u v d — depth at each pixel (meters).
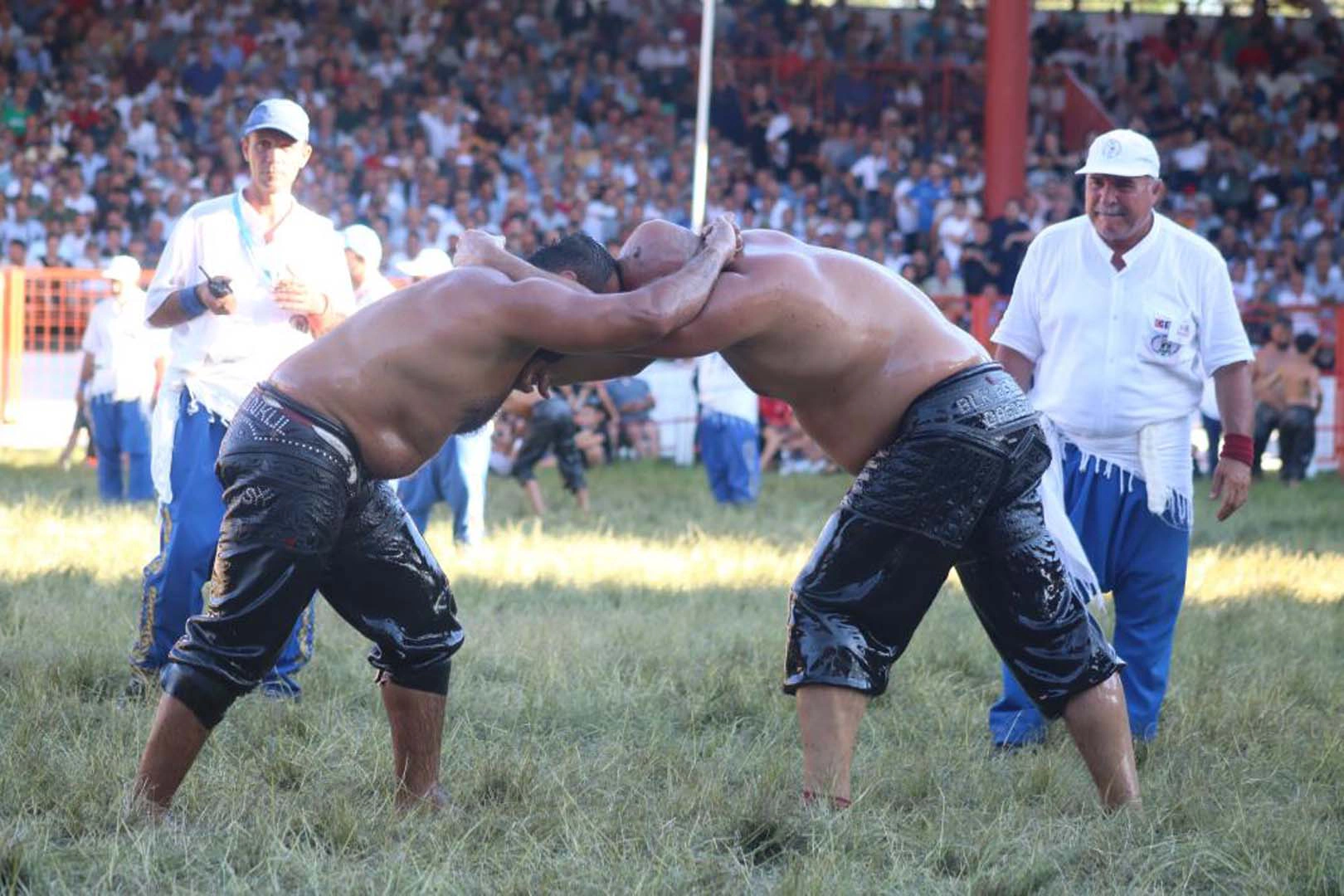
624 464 28.72
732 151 38.78
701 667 10.70
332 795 7.41
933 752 8.75
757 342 7.19
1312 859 6.87
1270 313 31.27
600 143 38.66
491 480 25.56
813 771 7.37
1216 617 13.27
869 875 6.60
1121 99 43.06
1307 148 42.12
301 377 7.06
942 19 44.66
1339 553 18.47
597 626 12.12
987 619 7.75
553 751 8.63
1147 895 6.48
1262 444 28.91
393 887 6.32
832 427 7.44
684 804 7.45
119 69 37.72
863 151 39.03
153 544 15.67
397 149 36.09
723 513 21.38
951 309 30.23
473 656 10.66
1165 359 9.55
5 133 35.38
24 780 7.36
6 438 27.94
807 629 7.41
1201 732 9.37
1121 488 9.58
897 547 7.29
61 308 28.09
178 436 9.91
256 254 10.06
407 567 7.39
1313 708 10.15
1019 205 35.84
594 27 41.44
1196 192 39.97
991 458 7.27
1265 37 45.34
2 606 11.90
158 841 6.64
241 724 8.73
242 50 38.19
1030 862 6.72
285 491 6.91
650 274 7.16
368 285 15.01
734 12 43.47
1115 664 7.69
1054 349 9.78
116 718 8.67
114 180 33.81
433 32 40.44
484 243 7.26
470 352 6.95
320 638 11.23
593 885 6.34
